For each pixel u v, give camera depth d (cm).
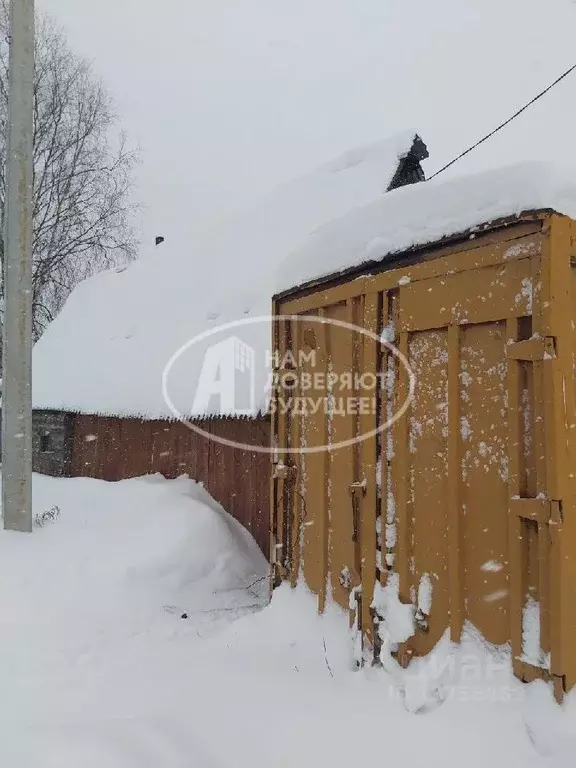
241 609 606
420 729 287
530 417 283
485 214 307
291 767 284
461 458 314
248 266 1216
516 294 291
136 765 292
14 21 701
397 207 370
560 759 244
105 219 2345
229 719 332
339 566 411
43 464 1530
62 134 2234
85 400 1337
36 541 659
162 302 1453
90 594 566
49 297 2348
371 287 383
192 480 938
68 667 446
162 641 507
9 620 509
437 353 335
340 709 322
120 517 787
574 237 285
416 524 338
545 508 270
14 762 300
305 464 468
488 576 295
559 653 261
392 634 336
